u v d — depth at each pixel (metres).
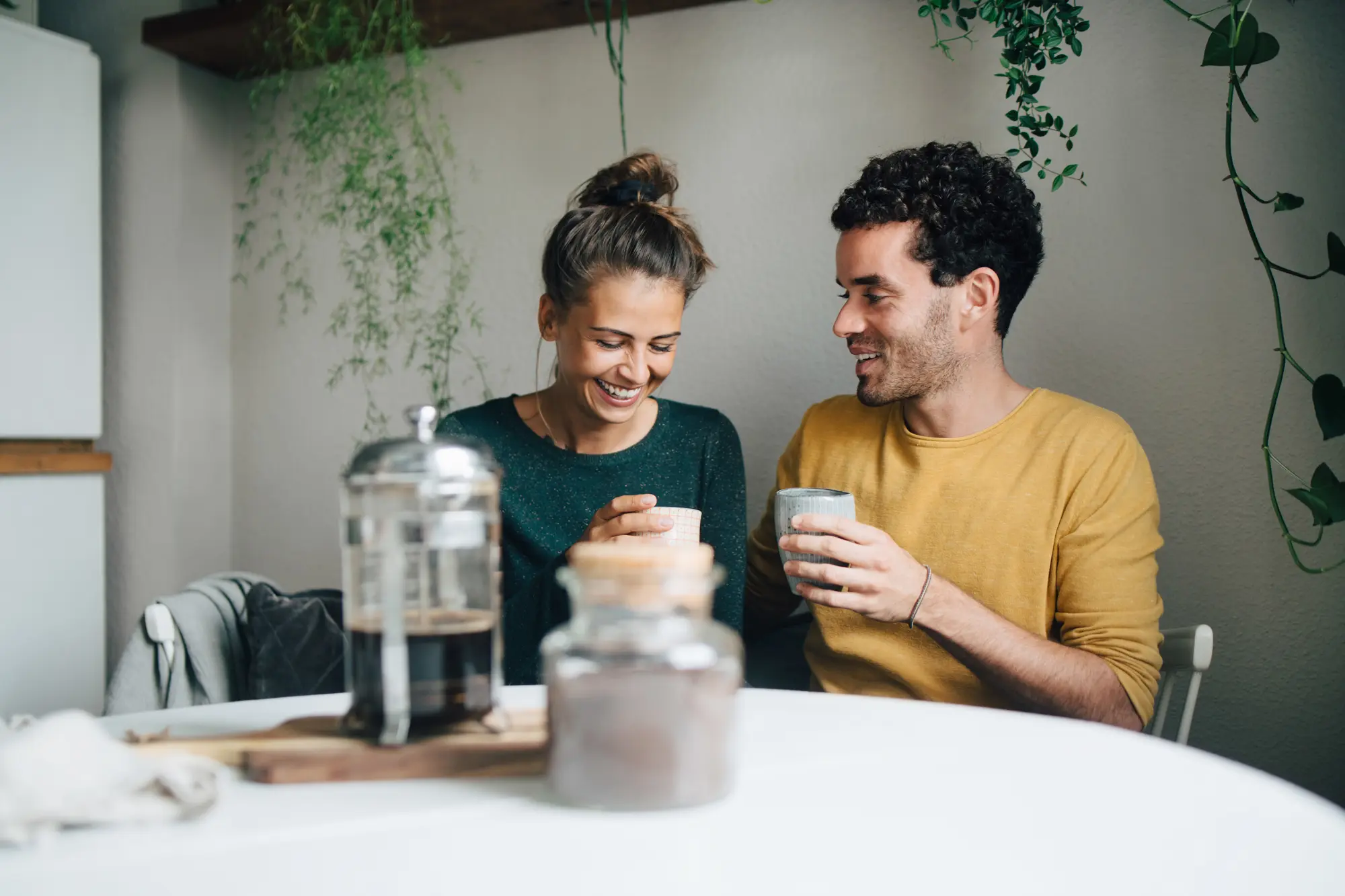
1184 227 1.60
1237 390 1.58
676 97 1.92
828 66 1.81
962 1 1.72
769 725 0.81
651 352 1.33
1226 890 0.52
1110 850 0.56
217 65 2.25
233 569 2.33
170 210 2.22
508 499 1.44
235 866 0.53
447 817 0.60
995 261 1.33
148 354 2.25
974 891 0.51
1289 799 0.65
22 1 2.08
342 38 1.98
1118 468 1.31
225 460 2.33
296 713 0.83
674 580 0.59
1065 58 1.49
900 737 0.78
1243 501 1.58
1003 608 1.33
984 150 1.71
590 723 0.60
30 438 2.04
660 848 0.55
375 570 0.67
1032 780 0.68
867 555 1.08
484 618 0.68
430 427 0.68
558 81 2.01
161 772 0.59
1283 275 1.55
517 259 2.05
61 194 2.08
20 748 0.57
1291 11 1.54
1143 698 1.21
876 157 1.48
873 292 1.34
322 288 2.23
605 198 1.35
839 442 1.51
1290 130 1.54
